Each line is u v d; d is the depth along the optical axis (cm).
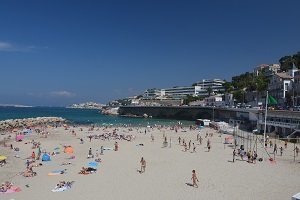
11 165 5847
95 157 6481
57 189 4125
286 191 3981
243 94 18800
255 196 3781
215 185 4281
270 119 10119
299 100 13512
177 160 6100
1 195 3953
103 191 4059
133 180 4597
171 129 12788
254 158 5969
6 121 15375
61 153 7050
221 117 17512
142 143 8700
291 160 6056
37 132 11600
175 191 4019
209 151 7225
